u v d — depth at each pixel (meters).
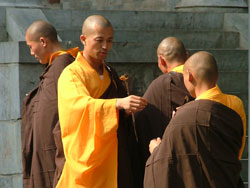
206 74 9.25
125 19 21.14
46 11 20.30
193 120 9.01
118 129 10.78
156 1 27.86
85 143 10.10
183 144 8.98
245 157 16.44
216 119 9.01
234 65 17.95
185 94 10.88
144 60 16.55
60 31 19.52
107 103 9.98
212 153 8.95
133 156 11.25
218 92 9.27
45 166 11.55
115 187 10.34
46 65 12.29
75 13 20.64
